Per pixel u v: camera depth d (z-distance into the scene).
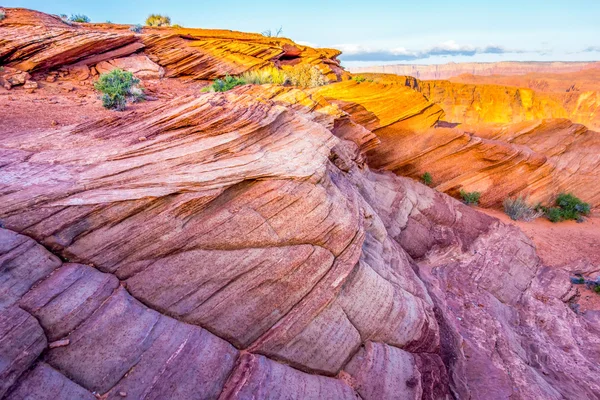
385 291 7.87
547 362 10.23
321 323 6.44
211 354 5.03
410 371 6.90
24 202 4.96
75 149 7.11
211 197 6.00
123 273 5.21
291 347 5.97
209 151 6.98
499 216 21.20
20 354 3.70
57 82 15.77
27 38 15.95
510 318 12.09
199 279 5.62
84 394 3.89
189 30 26.81
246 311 5.83
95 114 11.55
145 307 5.02
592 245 18.67
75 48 17.34
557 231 20.06
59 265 4.80
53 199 5.16
